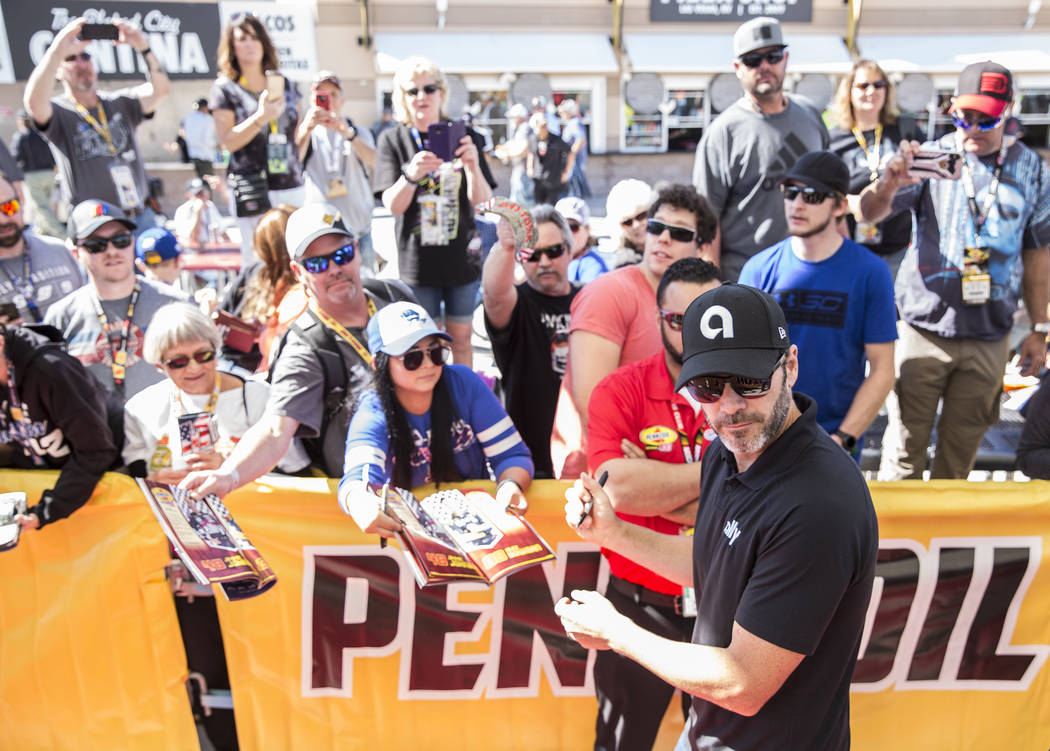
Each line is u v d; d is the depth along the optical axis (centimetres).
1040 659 290
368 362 284
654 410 256
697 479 247
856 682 290
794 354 178
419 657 290
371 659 290
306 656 289
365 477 245
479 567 230
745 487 180
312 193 569
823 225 309
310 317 285
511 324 371
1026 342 399
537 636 290
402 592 285
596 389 265
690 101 1605
